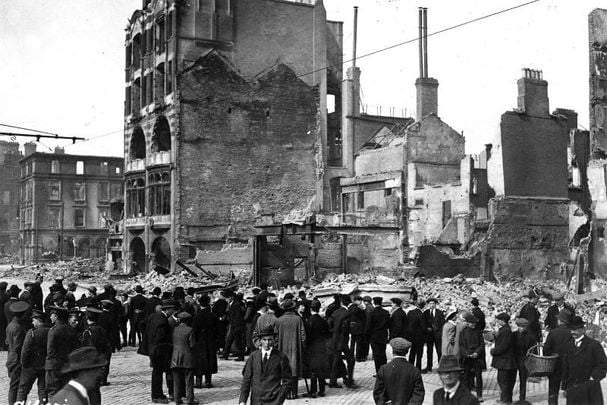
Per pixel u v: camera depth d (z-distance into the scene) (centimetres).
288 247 3959
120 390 1380
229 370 1619
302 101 5694
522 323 1230
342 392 1369
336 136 6500
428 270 4069
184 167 5206
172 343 1264
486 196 4691
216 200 5297
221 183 5325
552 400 1091
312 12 5797
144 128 5659
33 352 1091
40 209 8794
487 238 4191
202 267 4562
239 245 4975
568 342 1041
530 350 1187
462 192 4734
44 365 1099
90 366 510
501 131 4294
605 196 3503
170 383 1302
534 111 4412
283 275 3891
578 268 3559
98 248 9031
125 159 5962
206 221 5250
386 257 4853
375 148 6075
